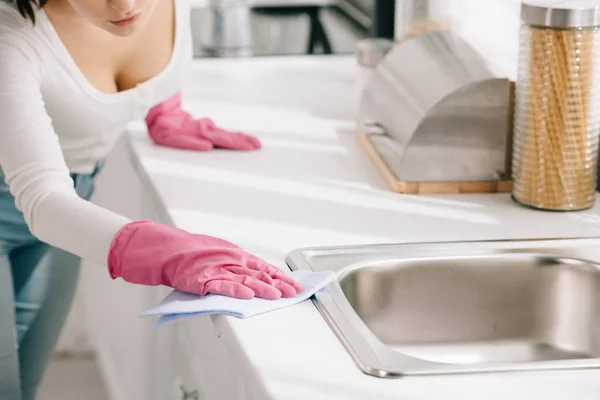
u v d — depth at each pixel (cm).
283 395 103
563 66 159
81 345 332
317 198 174
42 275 202
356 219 163
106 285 289
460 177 178
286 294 128
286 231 157
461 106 174
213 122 213
